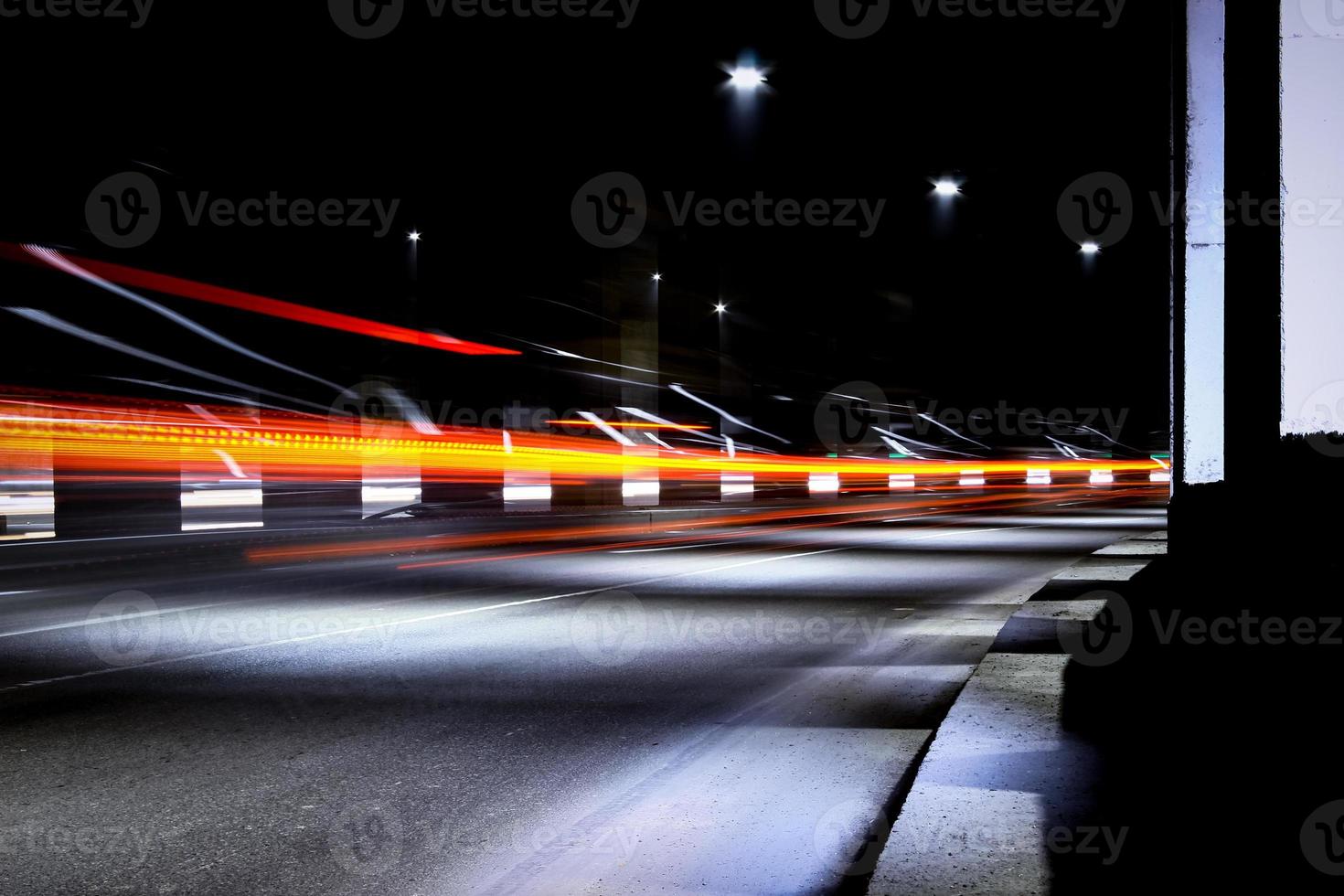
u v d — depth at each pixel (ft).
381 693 23.26
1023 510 96.73
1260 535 15.01
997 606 35.68
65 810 15.84
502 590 40.32
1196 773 13.57
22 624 32.58
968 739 16.69
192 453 85.61
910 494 132.77
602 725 20.57
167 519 70.38
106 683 24.27
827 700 22.59
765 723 20.74
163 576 44.78
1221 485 19.26
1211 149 26.50
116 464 79.66
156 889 13.05
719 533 69.41
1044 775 14.80
